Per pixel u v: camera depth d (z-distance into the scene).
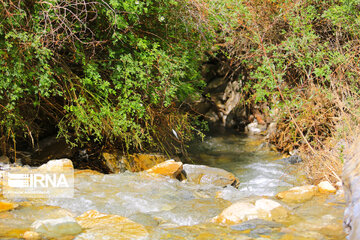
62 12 4.79
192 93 6.00
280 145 6.45
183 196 4.07
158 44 5.29
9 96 4.60
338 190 4.03
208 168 5.22
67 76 4.94
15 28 4.38
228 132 8.31
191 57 5.73
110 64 5.00
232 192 4.31
